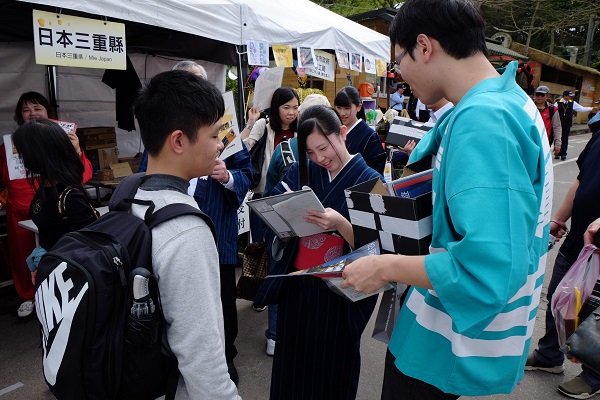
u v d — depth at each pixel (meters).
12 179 3.12
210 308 0.99
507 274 0.88
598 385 2.40
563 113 10.68
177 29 2.91
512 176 0.92
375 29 9.96
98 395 0.93
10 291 3.69
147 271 0.90
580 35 24.55
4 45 3.97
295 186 1.96
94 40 2.48
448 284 0.92
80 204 2.00
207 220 1.03
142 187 1.06
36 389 2.46
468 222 0.89
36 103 3.20
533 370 2.68
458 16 1.03
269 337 2.82
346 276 1.13
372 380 2.62
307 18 4.46
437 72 1.09
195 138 1.05
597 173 2.22
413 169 1.39
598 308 1.53
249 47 3.41
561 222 2.45
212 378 0.98
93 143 4.24
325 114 1.74
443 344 1.12
